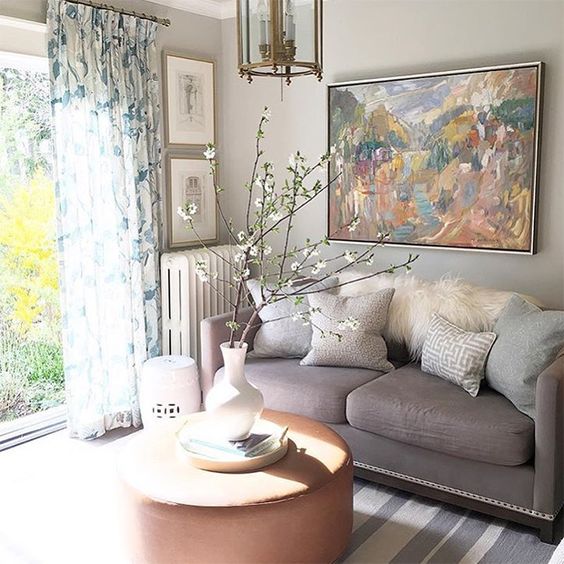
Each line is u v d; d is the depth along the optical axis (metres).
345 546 2.54
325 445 2.68
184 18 4.34
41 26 3.46
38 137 3.73
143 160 3.99
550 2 3.42
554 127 3.48
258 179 2.62
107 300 3.85
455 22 3.71
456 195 3.77
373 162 4.04
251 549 2.26
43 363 3.89
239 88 4.61
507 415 2.78
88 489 3.17
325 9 4.15
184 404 3.70
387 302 3.53
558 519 2.86
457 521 2.87
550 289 3.59
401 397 3.00
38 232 3.77
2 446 3.62
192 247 4.52
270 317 3.71
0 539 2.74
